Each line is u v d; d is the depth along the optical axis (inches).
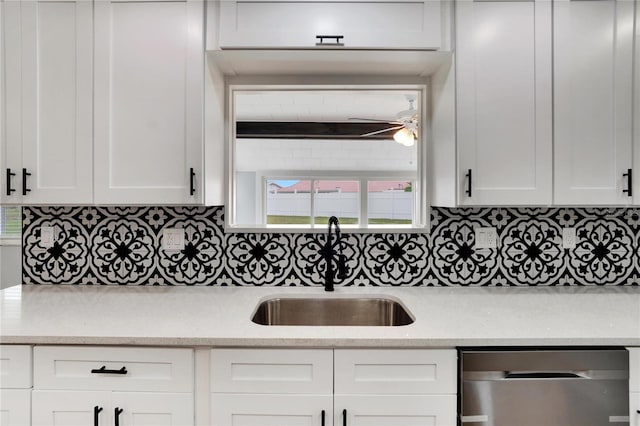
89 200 55.4
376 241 67.0
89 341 42.4
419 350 42.3
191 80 55.0
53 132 55.4
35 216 66.7
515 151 54.8
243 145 132.4
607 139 55.0
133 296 59.7
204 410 43.0
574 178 54.9
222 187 65.6
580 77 54.9
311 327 45.0
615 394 42.1
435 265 66.9
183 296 59.8
